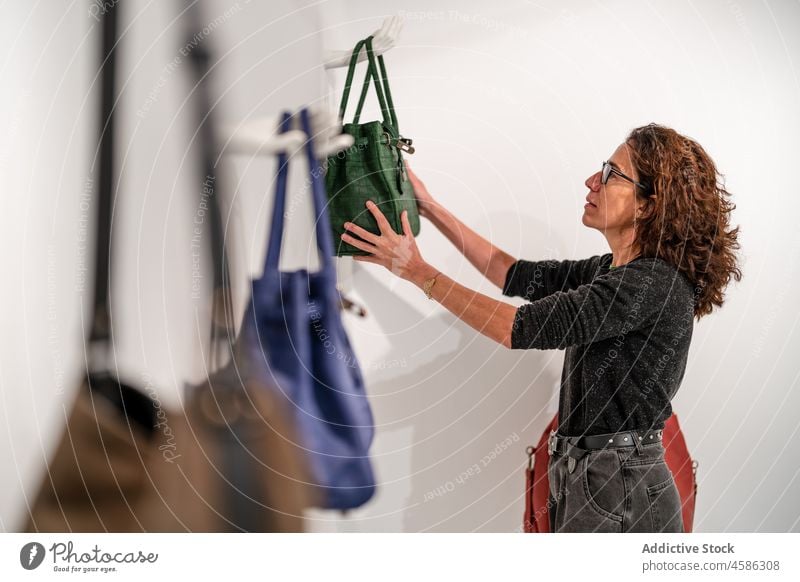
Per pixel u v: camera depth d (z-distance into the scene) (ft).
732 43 5.43
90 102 4.69
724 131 5.46
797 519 5.74
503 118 5.32
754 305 5.62
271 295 4.82
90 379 4.62
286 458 4.88
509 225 5.36
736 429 5.69
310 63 5.06
